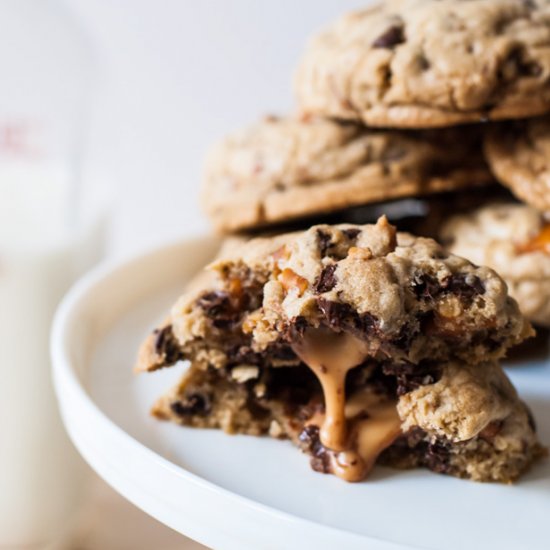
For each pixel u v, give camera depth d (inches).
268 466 14.9
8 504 20.0
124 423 15.6
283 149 17.9
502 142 17.6
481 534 14.0
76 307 17.3
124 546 19.4
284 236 15.4
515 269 17.2
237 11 22.6
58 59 20.6
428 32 17.0
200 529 14.2
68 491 20.2
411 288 14.4
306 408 15.2
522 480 14.8
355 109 17.3
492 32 16.9
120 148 23.5
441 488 14.7
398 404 14.8
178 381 15.5
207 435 15.4
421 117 16.9
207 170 18.8
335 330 14.4
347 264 14.4
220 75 23.0
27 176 20.6
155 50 23.0
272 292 14.6
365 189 17.5
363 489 14.6
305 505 14.4
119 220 23.9
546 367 16.9
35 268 19.5
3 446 19.8
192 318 15.1
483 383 14.8
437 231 18.1
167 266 19.1
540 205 17.2
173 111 23.3
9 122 20.6
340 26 18.1
